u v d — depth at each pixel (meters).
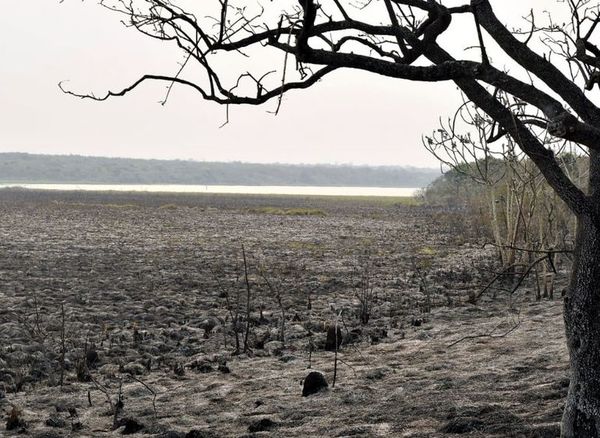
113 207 74.69
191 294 17.66
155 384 9.47
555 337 10.84
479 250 28.27
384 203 100.00
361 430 7.00
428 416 7.31
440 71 5.34
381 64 5.24
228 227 45.62
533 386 8.10
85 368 9.98
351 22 5.61
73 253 27.86
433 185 90.69
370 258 26.72
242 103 5.31
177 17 5.17
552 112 5.11
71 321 13.79
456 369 9.40
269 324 13.79
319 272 22.52
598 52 6.51
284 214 64.94
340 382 9.11
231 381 9.50
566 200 5.59
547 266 16.52
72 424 7.62
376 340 11.88
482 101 5.64
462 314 14.19
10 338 12.09
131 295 17.45
